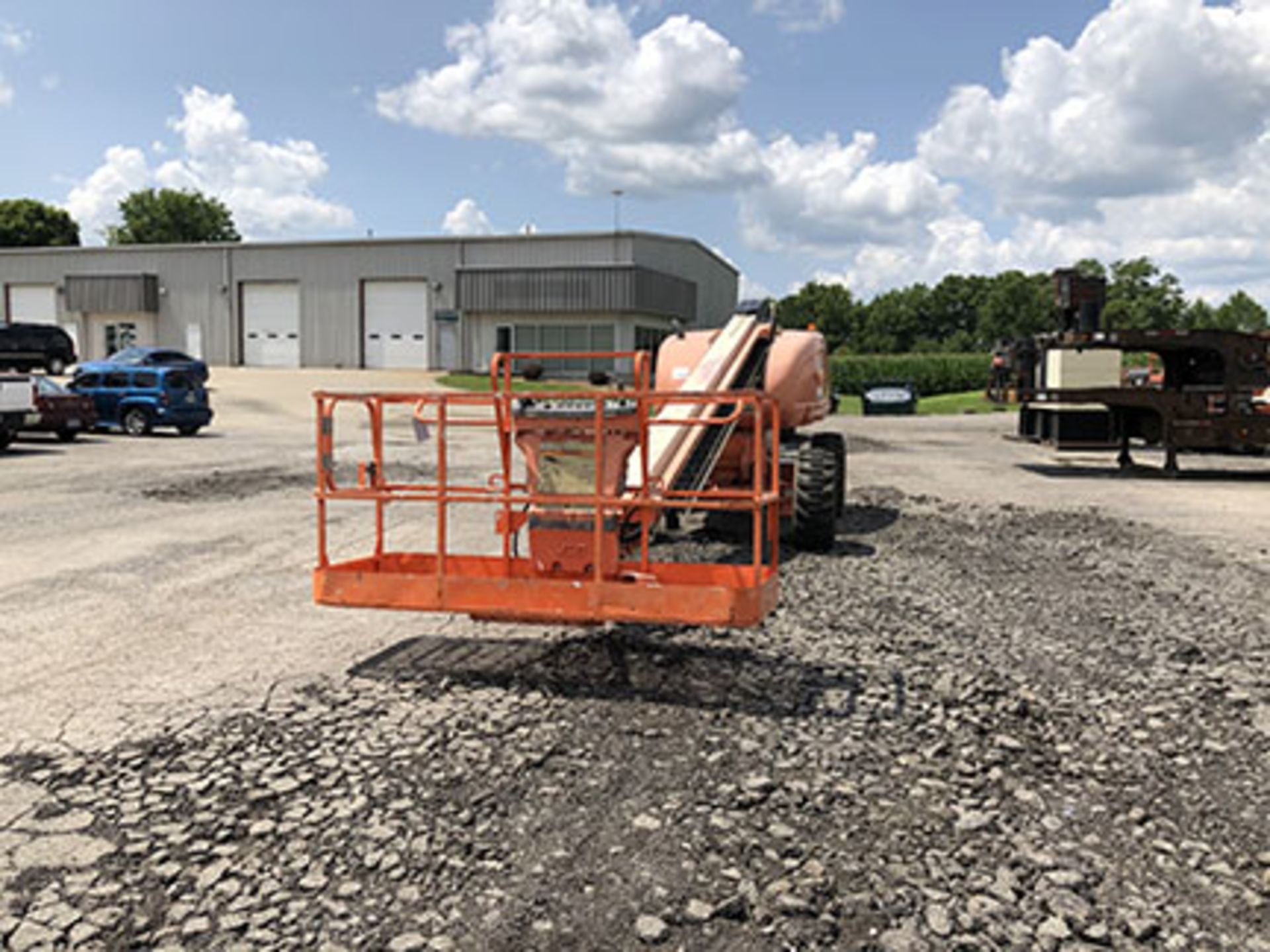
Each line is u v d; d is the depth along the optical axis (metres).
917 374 59.53
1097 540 10.33
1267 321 139.50
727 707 4.95
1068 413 17.45
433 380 42.00
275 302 49.00
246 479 14.51
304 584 7.66
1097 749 4.56
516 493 6.71
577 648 5.91
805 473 9.27
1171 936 3.05
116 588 7.45
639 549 6.91
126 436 22.83
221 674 5.38
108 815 3.68
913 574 8.41
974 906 3.18
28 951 2.86
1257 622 6.89
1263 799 4.05
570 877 3.30
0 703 4.89
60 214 78.00
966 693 5.21
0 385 18.22
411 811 3.75
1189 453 17.39
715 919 3.06
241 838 3.52
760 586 4.91
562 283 44.00
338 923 3.02
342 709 4.84
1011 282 134.00
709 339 10.65
